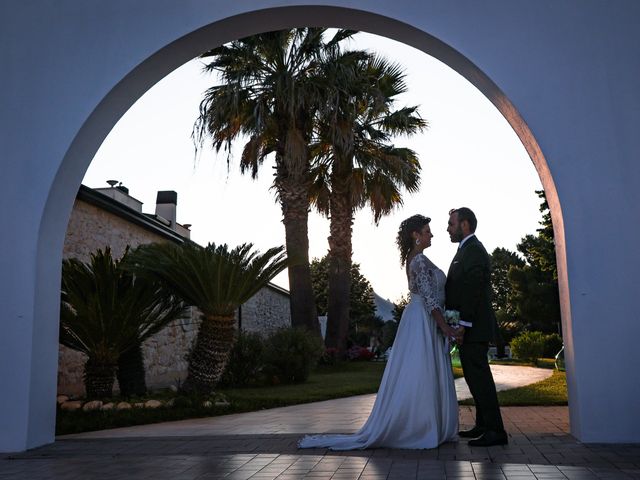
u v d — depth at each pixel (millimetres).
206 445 4504
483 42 4641
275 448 4293
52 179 4836
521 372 14188
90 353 7484
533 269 36375
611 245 4355
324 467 3561
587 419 4230
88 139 5070
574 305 4328
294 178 15000
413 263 4379
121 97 5086
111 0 5020
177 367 13805
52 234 4980
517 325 37031
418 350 4238
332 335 17141
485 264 4262
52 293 4969
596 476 3193
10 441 4539
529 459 3695
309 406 7848
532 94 4551
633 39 4555
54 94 4953
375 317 39906
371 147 16531
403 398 4152
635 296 4297
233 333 8047
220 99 13922
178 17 4930
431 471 3383
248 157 15352
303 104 14398
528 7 4656
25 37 5043
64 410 6773
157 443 4668
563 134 4492
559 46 4590
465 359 4316
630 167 4422
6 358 4637
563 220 4414
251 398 8375
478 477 3221
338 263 17000
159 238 13398
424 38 4785
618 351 4254
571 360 4383
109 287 7230
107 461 3918
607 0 4613
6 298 4703
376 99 14742
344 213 16891
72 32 5012
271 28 5082
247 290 7824
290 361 11906
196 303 7895
